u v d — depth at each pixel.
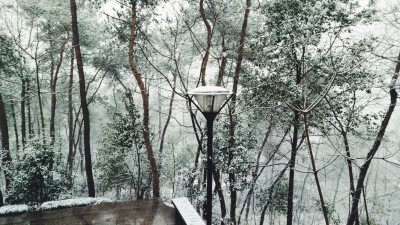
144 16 10.73
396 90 8.27
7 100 18.80
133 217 6.61
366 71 8.72
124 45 14.48
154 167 11.88
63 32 17.11
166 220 6.45
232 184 9.74
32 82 19.00
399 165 7.31
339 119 10.45
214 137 10.25
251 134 11.33
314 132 10.64
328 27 8.80
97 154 15.40
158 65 16.03
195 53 13.42
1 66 12.17
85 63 19.09
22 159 9.09
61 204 7.27
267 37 9.71
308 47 9.30
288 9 8.96
